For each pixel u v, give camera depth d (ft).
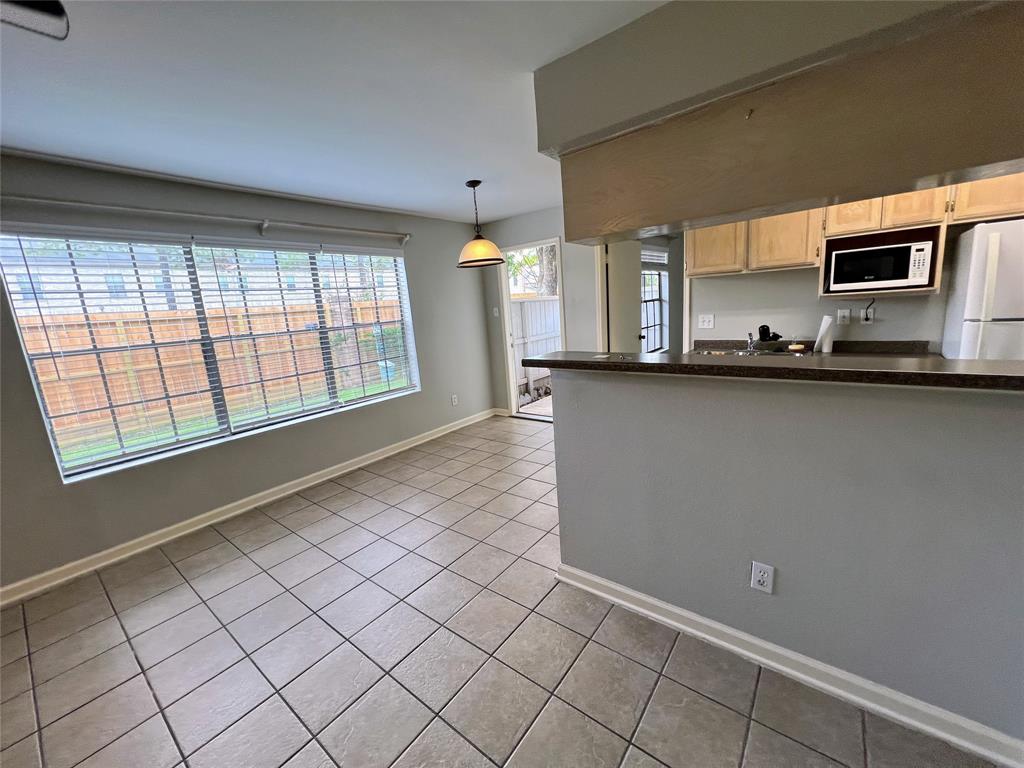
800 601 4.90
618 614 6.24
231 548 8.77
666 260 20.01
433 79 5.96
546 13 4.72
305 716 4.98
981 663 4.03
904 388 3.96
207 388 9.97
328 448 12.29
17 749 4.79
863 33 3.84
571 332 15.42
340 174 9.60
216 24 4.54
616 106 5.25
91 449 8.46
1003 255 6.85
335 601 6.93
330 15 4.52
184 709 5.16
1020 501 3.66
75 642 6.37
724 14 4.44
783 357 5.09
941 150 3.89
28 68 4.97
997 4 3.49
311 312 11.94
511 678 5.28
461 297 16.39
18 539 7.61
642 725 4.59
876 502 4.28
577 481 6.49
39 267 7.70
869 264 8.59
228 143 7.55
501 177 10.69
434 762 4.37
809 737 4.35
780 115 4.55
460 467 12.59
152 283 9.05
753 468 4.93
